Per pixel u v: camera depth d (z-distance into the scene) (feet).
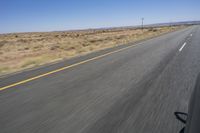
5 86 27.04
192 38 93.81
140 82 26.08
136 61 41.60
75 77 30.37
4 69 46.98
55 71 35.70
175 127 14.07
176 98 19.86
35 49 118.42
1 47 146.41
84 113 17.04
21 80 30.12
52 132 14.05
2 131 14.58
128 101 19.52
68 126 14.82
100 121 15.42
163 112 16.69
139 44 80.07
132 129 13.99
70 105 18.99
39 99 21.06
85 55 56.44
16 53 103.91
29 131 14.34
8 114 17.56
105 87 24.47
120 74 30.91
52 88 25.00
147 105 18.33
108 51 62.49
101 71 33.73
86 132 13.84
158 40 94.63
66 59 51.11
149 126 14.34
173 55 46.75
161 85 24.35
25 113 17.57
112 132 13.69
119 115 16.38
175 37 107.65
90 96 21.36
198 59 39.93
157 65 36.50
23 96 22.35
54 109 18.16
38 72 35.76
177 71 31.01
